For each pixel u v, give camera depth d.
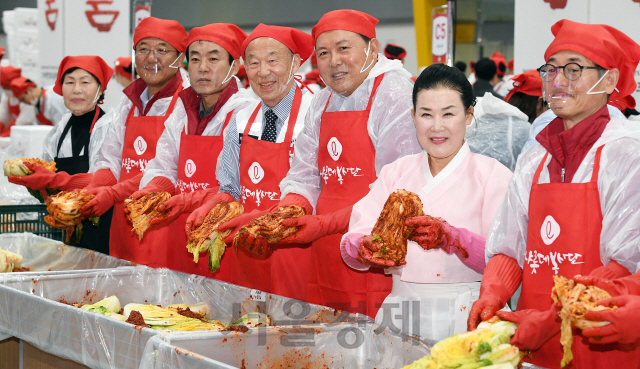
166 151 3.32
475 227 2.04
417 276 2.09
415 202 1.93
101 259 3.04
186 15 14.09
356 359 1.99
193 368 1.63
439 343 1.50
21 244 3.41
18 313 2.31
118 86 5.59
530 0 4.20
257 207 2.88
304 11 13.11
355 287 2.52
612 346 1.69
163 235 3.41
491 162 2.10
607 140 1.71
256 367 1.93
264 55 2.76
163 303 2.73
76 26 6.35
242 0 13.63
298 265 2.84
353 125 2.49
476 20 8.74
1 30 14.59
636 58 1.79
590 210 1.71
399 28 12.40
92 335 2.02
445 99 1.98
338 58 2.45
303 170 2.70
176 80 3.53
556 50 1.76
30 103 7.11
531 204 1.83
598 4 4.00
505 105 3.07
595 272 1.61
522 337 1.51
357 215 2.22
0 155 4.35
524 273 1.85
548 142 1.82
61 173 3.62
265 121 2.94
